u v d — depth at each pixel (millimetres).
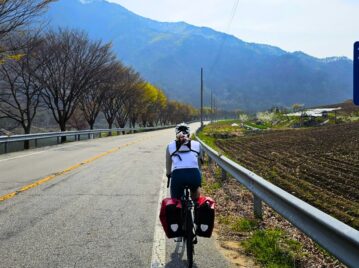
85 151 21922
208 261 5539
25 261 5328
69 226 7016
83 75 36469
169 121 129750
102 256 5574
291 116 92438
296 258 5645
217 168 16672
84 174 13180
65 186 10922
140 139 35719
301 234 7355
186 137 5812
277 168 18594
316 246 6543
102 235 6531
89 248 5887
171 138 37781
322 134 41344
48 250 5770
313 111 98312
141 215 7859
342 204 10914
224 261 5543
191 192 5828
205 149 17922
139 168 14992
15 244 6012
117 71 50219
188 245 5055
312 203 11117
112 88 51469
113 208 8414
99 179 12219
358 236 3629
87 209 8281
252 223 7406
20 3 17281
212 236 6785
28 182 11453
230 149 29875
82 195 9727
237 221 7637
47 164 15703
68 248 5871
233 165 10070
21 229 6793
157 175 13281
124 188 10766
